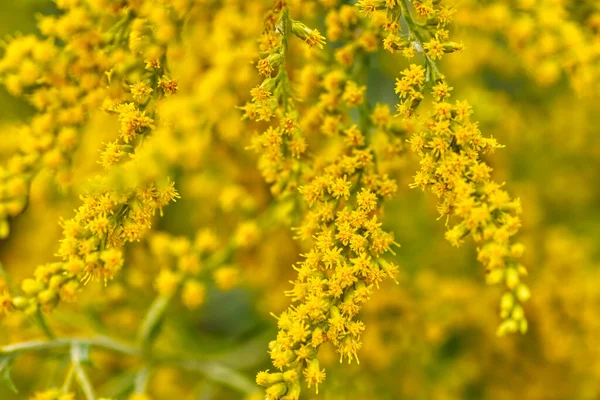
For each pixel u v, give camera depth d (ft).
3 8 1.34
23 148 1.08
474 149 0.99
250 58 1.06
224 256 1.24
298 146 1.04
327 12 1.09
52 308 1.05
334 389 1.25
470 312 1.34
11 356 1.14
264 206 1.29
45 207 1.32
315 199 1.02
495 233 0.98
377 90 1.36
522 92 1.40
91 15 1.05
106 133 1.22
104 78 1.05
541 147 1.40
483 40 1.29
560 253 1.38
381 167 1.07
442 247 1.37
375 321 1.33
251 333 1.39
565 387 1.35
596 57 1.13
